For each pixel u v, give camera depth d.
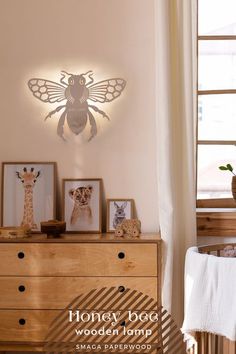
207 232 3.89
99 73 3.93
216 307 3.25
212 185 4.03
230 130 4.02
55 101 3.94
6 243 3.67
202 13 4.00
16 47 3.94
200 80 4.02
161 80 3.74
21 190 3.92
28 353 3.86
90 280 3.65
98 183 3.91
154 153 3.92
